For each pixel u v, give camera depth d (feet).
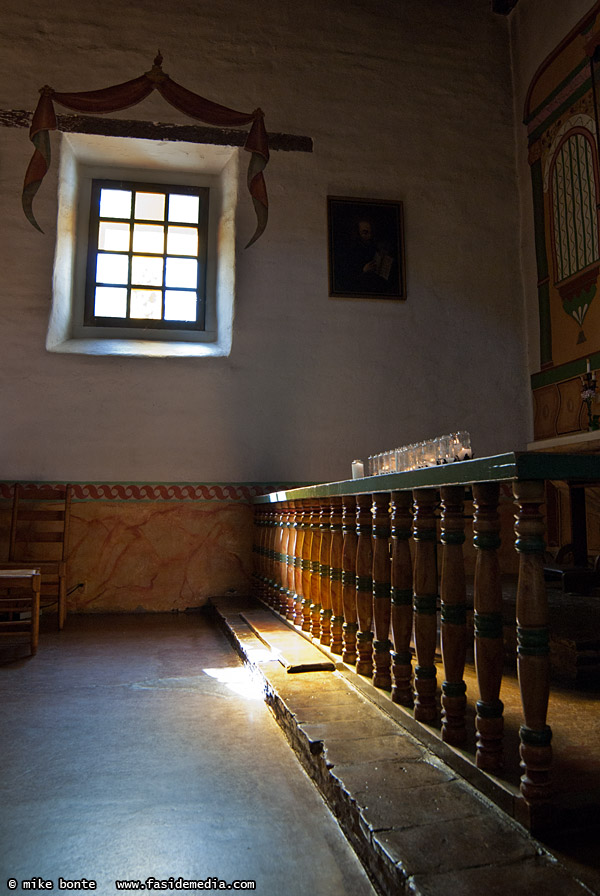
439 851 4.77
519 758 6.02
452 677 6.52
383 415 22.76
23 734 8.84
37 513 19.11
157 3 22.94
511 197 24.73
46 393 20.71
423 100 24.52
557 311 22.30
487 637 5.82
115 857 5.55
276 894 5.00
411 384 23.09
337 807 6.16
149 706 10.18
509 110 25.16
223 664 13.14
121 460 20.89
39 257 21.21
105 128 21.85
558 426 22.16
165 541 20.86
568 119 21.84
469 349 23.68
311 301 22.75
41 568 17.84
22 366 20.67
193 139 22.31
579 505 16.05
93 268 22.93
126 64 22.36
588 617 10.98
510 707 7.72
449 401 23.29
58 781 7.20
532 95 23.94
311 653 11.53
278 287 22.57
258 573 20.06
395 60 24.50
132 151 22.70
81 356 21.08
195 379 21.68
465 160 24.57
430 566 7.33
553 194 22.63
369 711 8.36
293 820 6.25
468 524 21.13
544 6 23.12
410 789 5.90
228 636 15.74
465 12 25.03
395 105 24.29
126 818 6.29
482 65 25.17
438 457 10.19
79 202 23.11
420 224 23.93
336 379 22.59
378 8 24.66
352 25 24.35
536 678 5.09
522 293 24.40
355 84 24.07
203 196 23.93
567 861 4.64
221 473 21.47
